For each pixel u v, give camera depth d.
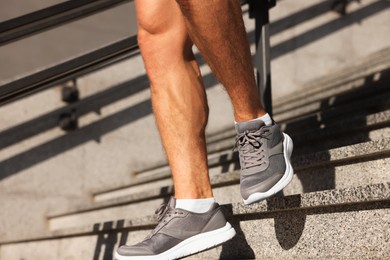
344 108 3.00
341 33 4.87
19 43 3.87
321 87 4.08
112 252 2.63
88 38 4.13
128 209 3.20
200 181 1.60
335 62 4.80
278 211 1.71
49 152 3.82
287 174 1.55
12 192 3.70
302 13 4.78
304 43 4.73
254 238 1.79
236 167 2.87
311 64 4.73
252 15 2.59
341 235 1.51
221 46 1.33
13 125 3.74
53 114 3.85
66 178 3.85
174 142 1.59
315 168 2.11
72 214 3.64
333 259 1.52
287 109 3.86
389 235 1.38
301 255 1.62
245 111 1.50
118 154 4.02
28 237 3.34
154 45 1.60
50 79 2.51
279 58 4.64
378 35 4.98
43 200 3.77
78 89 3.93
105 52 2.63
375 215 1.43
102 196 3.88
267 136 1.53
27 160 3.76
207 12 1.28
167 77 1.59
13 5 3.92
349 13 4.92
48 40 3.98
